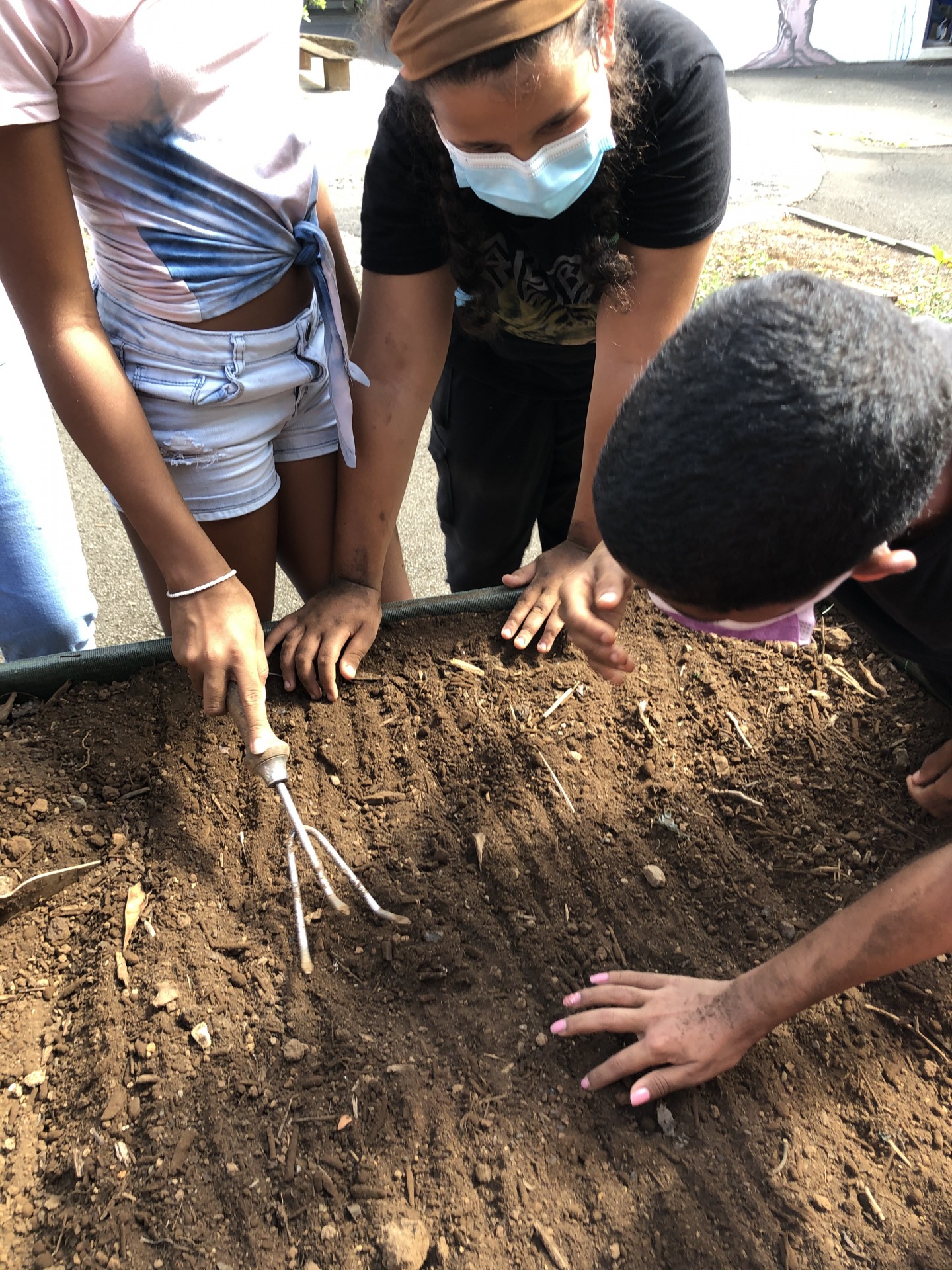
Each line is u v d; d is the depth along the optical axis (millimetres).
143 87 1222
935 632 1174
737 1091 1206
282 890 1395
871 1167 1142
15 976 1294
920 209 6223
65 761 1537
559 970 1328
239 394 1521
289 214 1498
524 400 1992
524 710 1665
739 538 769
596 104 1258
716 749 1637
